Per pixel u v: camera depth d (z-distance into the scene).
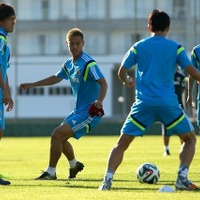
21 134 109.50
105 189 29.33
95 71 34.91
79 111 36.03
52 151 35.91
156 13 29.53
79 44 35.44
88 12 148.00
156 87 28.98
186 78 55.12
